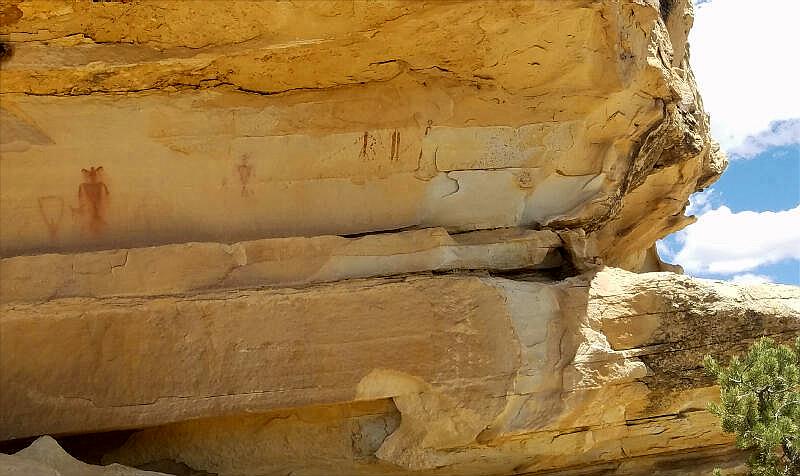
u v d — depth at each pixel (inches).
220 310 258.2
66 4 247.0
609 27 272.2
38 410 247.9
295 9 247.8
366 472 280.2
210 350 256.5
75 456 281.1
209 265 267.4
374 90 284.2
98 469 231.1
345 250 278.7
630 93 307.3
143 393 252.2
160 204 277.1
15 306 250.1
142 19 251.6
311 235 286.7
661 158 369.1
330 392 261.7
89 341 251.3
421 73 281.4
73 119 269.6
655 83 311.9
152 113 274.4
